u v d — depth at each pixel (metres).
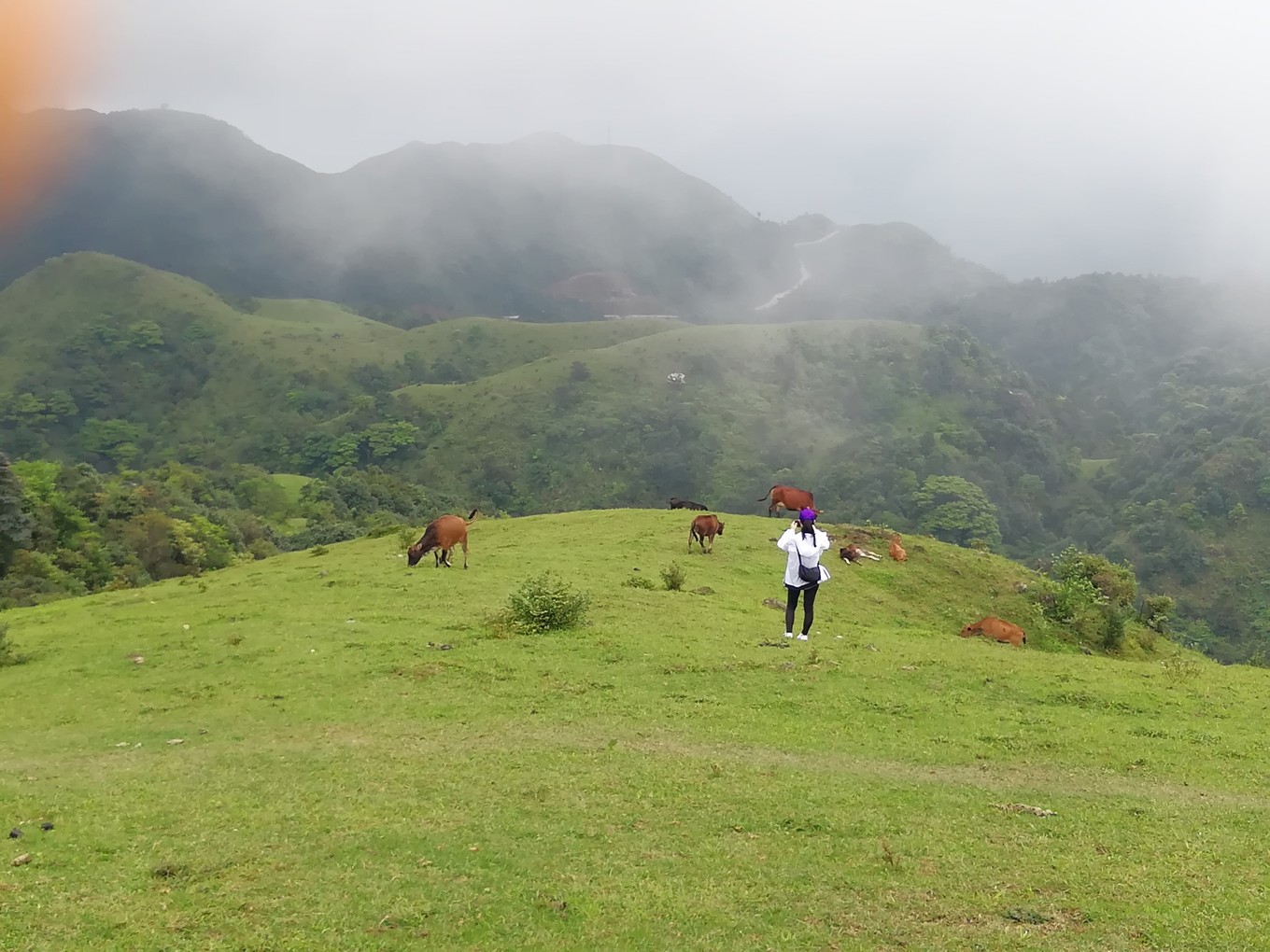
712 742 10.18
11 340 192.88
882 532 30.42
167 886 6.18
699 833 7.32
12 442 160.88
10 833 7.27
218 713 12.01
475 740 10.30
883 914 5.81
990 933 5.50
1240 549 112.19
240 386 185.00
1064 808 8.05
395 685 12.91
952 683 12.82
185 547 66.75
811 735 10.45
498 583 20.78
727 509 136.75
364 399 167.62
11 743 11.02
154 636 17.20
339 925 5.55
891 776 9.03
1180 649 27.72
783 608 20.62
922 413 170.88
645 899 6.00
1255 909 5.81
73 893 6.00
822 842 7.14
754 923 5.66
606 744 10.07
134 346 192.50
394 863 6.59
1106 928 5.58
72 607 22.95
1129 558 114.69
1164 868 6.57
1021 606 26.47
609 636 15.59
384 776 8.94
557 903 5.90
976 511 128.25
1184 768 9.40
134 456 161.25
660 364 177.50
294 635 16.30
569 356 182.62
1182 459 131.12
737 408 164.25
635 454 147.38
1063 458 164.62
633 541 27.84
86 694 13.42
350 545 31.94
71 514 64.19
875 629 18.34
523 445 151.12
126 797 8.36
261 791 8.53
